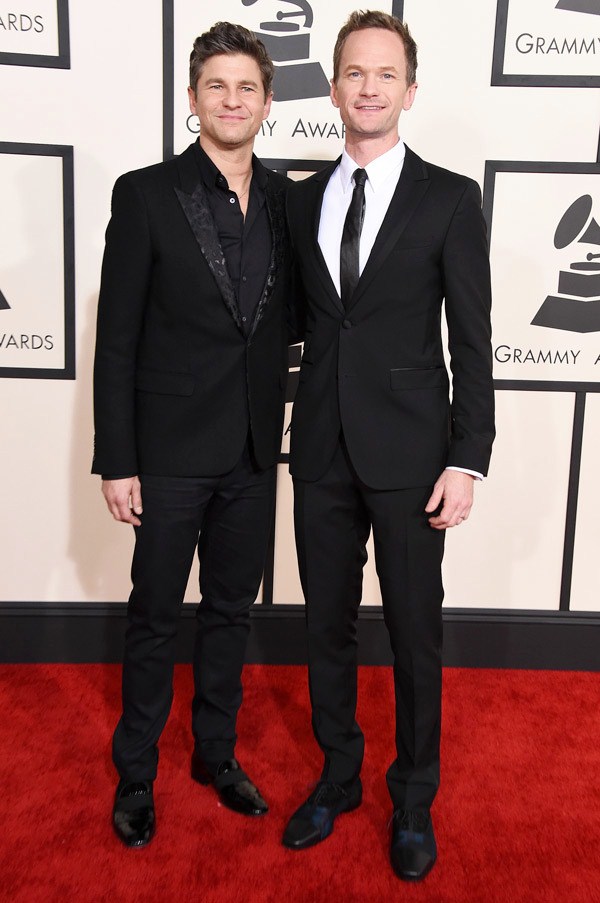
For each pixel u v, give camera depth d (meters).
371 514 1.82
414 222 1.70
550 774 2.15
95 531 2.69
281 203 1.88
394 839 1.81
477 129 2.50
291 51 2.45
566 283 2.58
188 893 1.71
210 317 1.82
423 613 1.82
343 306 1.75
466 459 1.72
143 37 2.42
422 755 1.86
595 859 1.83
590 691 2.61
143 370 1.87
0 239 2.51
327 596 1.88
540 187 2.53
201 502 1.91
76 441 2.63
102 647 2.73
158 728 1.98
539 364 2.63
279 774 2.14
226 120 1.74
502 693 2.59
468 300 1.71
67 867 1.77
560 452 2.68
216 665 2.05
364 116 1.67
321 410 1.80
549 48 2.45
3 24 2.39
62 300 2.55
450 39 2.44
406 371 1.75
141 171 1.82
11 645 2.72
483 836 1.90
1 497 2.65
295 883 1.74
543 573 2.74
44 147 2.45
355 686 1.97
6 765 2.14
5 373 2.58
